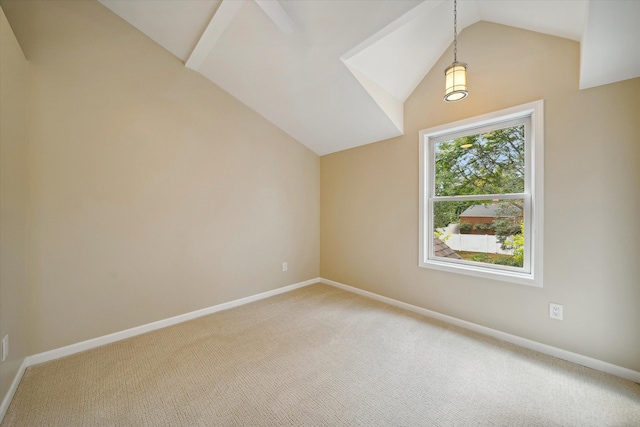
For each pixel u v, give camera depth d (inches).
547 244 76.7
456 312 97.3
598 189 68.8
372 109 103.0
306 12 74.5
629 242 65.2
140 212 91.4
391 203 117.4
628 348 65.6
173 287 99.2
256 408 57.1
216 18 80.8
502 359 74.9
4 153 57.9
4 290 57.7
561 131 73.8
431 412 55.7
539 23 73.4
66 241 78.0
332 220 146.6
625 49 56.6
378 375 68.2
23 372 68.1
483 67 88.2
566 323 74.2
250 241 122.6
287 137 137.3
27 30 71.8
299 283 144.3
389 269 119.0
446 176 102.7
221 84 110.6
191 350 80.6
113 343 84.9
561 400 58.6
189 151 103.0
